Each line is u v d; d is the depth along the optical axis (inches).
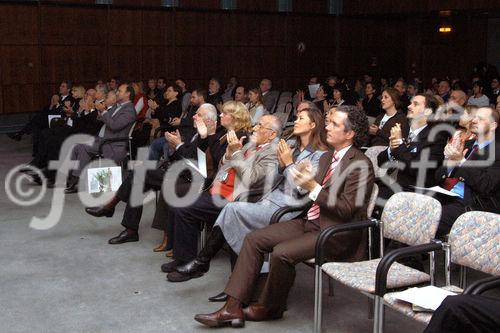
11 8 502.6
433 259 126.2
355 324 144.9
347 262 140.7
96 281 174.1
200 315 142.6
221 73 622.5
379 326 119.0
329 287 162.4
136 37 569.0
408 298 114.0
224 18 617.9
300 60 671.1
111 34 554.6
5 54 504.1
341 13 690.8
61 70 532.7
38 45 519.5
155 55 581.9
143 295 163.6
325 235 134.5
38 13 516.4
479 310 100.4
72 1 530.6
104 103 311.9
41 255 197.0
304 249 139.9
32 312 152.6
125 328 143.6
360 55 713.0
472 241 122.6
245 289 143.2
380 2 660.1
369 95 406.0
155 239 213.9
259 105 329.7
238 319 142.3
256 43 640.4
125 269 183.9
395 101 240.1
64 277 177.3
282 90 662.5
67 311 153.3
